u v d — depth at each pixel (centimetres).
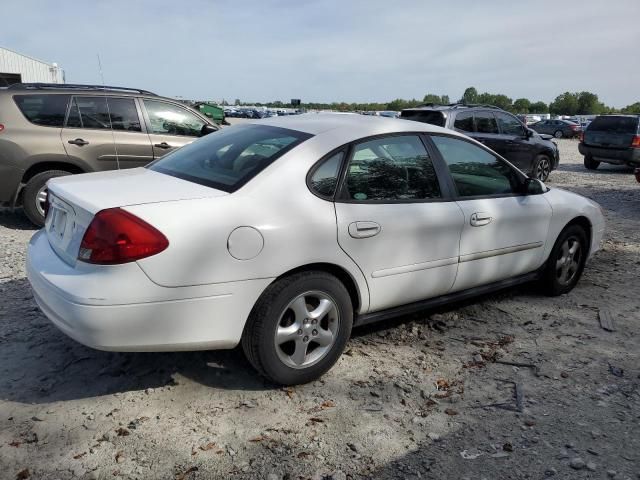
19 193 692
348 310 332
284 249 299
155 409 298
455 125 1081
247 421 290
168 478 247
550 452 274
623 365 369
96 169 703
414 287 368
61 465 252
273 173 312
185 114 775
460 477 254
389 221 343
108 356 351
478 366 361
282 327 311
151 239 267
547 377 349
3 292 451
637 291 520
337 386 328
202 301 281
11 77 3158
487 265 414
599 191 1180
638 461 269
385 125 371
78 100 695
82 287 266
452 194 390
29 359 344
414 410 307
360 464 260
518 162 1212
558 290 493
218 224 282
